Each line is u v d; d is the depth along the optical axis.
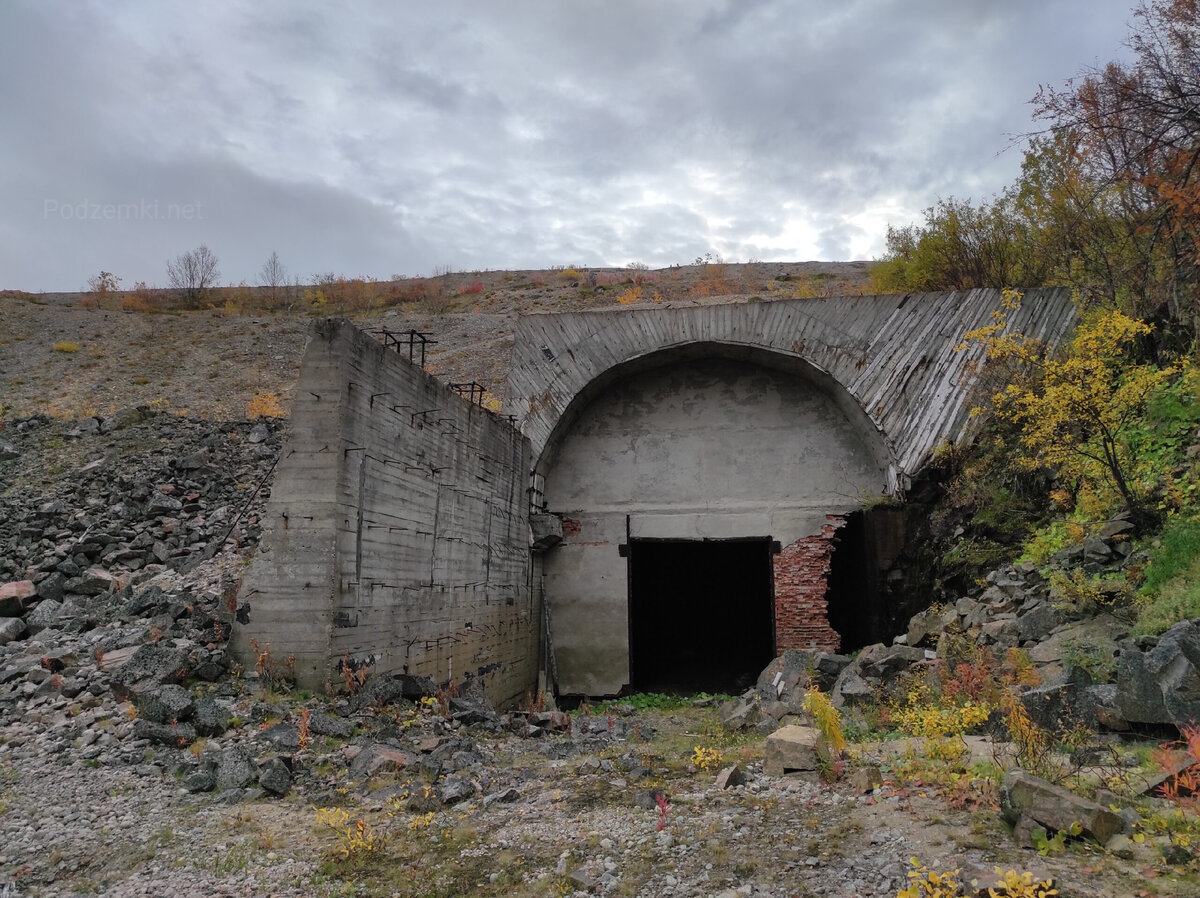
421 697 8.95
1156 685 5.94
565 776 6.64
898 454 14.52
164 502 13.35
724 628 22.52
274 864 4.76
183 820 5.45
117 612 9.98
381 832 5.28
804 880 4.23
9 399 23.95
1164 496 9.19
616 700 15.07
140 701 7.05
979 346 14.45
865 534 15.10
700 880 4.35
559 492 16.31
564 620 15.81
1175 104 10.78
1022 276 16.86
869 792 5.48
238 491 14.34
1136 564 8.59
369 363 9.07
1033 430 10.65
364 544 8.75
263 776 6.05
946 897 3.75
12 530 13.03
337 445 8.30
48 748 6.62
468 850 4.95
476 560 12.23
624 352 15.77
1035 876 3.90
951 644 9.15
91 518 13.12
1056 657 7.74
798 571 15.33
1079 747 5.69
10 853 4.93
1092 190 13.77
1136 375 9.52
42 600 10.59
